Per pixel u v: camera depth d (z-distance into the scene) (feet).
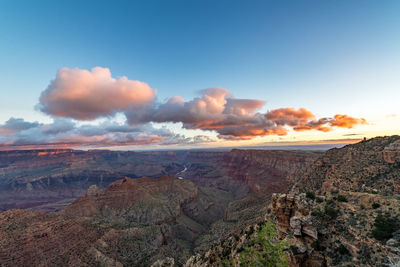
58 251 329.31
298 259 106.73
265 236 147.02
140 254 400.06
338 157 383.86
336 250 102.99
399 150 251.80
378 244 91.25
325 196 139.33
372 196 121.60
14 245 307.17
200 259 235.61
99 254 352.49
